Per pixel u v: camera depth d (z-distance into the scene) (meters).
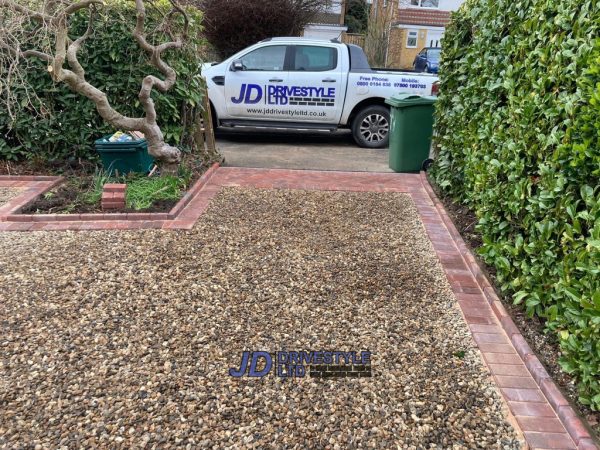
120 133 5.56
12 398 2.39
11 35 4.68
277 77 8.09
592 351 2.29
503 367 2.73
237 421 2.31
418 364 2.74
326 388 2.54
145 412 2.34
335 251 4.11
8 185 5.47
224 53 14.07
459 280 3.69
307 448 2.17
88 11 5.52
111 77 5.84
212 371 2.63
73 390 2.46
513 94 3.61
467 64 4.97
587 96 2.48
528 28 3.43
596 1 2.59
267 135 9.56
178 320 3.07
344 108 8.26
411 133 6.55
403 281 3.64
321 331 3.01
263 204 5.18
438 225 4.76
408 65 24.62
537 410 2.41
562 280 2.60
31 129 5.84
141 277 3.56
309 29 23.36
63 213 4.68
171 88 6.02
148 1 5.24
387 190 5.82
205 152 6.93
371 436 2.24
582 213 2.44
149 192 5.06
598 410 2.30
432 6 25.16
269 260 3.88
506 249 3.35
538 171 3.11
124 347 2.80
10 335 2.87
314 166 7.20
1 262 3.74
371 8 22.42
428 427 2.30
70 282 3.47
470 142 4.62
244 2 13.28
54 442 2.15
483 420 2.35
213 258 3.88
